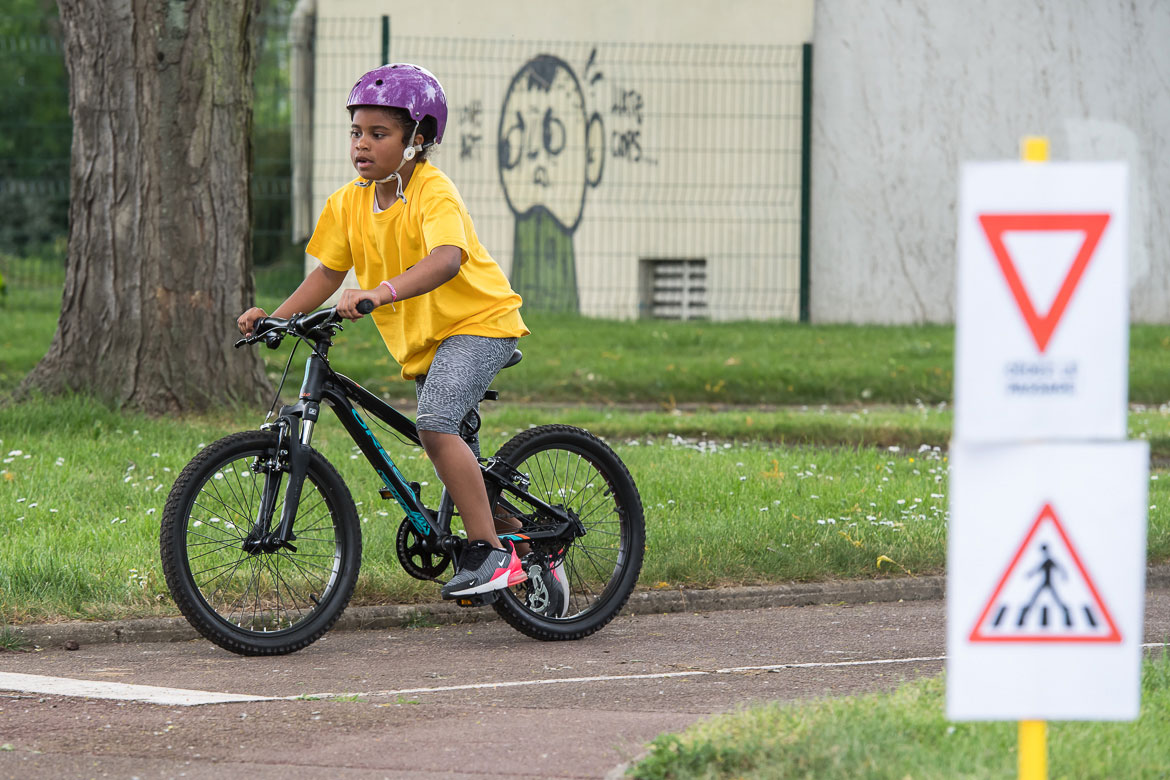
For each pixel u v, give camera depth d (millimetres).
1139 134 63906
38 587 18125
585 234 66188
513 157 66625
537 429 18328
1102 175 8484
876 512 24688
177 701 14234
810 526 22969
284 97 103812
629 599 19906
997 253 8562
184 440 29594
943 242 64125
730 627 18891
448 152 66688
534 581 17969
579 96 65875
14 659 16516
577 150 66062
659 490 25641
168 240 33188
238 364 33812
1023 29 63625
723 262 64875
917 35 63688
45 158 111500
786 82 64438
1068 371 8586
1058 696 8773
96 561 19250
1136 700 8734
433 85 16438
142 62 33031
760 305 64938
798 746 10992
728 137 64812
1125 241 8492
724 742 11336
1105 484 8664
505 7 66000
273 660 16609
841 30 64000
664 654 17125
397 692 14844
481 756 12195
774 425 35094
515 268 66938
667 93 65125
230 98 33688
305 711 13867
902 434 34656
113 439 29219
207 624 16312
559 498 18438
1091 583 8719
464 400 16703
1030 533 8719
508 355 17125
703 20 64812
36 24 114750
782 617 19656
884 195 64250
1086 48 63750
